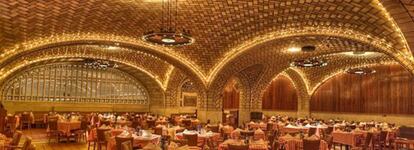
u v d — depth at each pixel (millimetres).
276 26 12461
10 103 19578
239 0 10125
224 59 16562
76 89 21844
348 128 14281
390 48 11398
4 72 17859
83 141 14477
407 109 19453
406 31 7879
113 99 23188
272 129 14117
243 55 15695
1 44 12281
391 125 18500
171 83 22766
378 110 20859
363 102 21703
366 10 9367
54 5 9945
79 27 12430
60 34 12891
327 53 16719
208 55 16406
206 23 12375
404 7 6625
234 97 26188
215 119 18000
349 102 22484
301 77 23641
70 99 21594
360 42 12047
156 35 9398
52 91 21016
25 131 17875
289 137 9859
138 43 15188
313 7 10195
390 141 13328
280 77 26250
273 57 17234
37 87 20547
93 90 22453
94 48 17844
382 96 20719
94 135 11617
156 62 20750
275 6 10406
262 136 11023
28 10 10062
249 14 11305
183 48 15922
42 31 12133
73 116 17859
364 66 21438
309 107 24484
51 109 20859
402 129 13891
